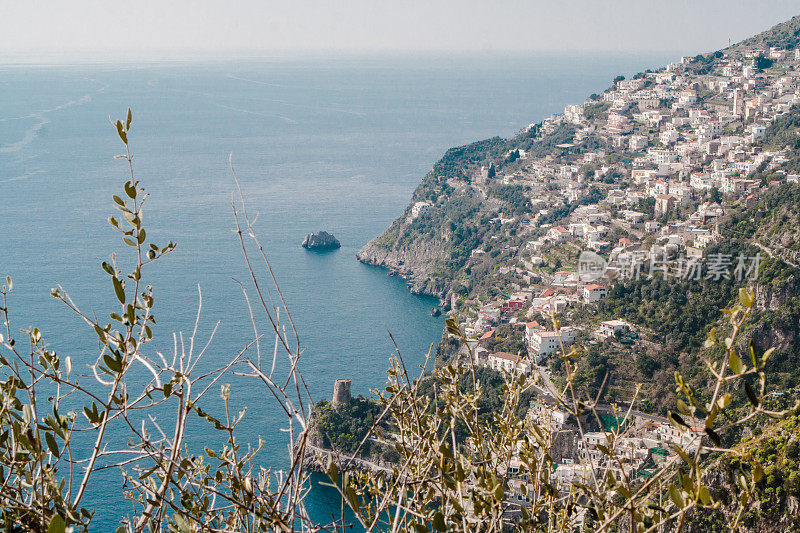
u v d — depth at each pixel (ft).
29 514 17.13
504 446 21.85
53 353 20.15
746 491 16.51
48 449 18.63
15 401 18.89
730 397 14.97
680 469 15.81
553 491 20.77
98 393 200.34
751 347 14.74
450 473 19.71
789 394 197.67
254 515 18.16
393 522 18.60
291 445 18.44
